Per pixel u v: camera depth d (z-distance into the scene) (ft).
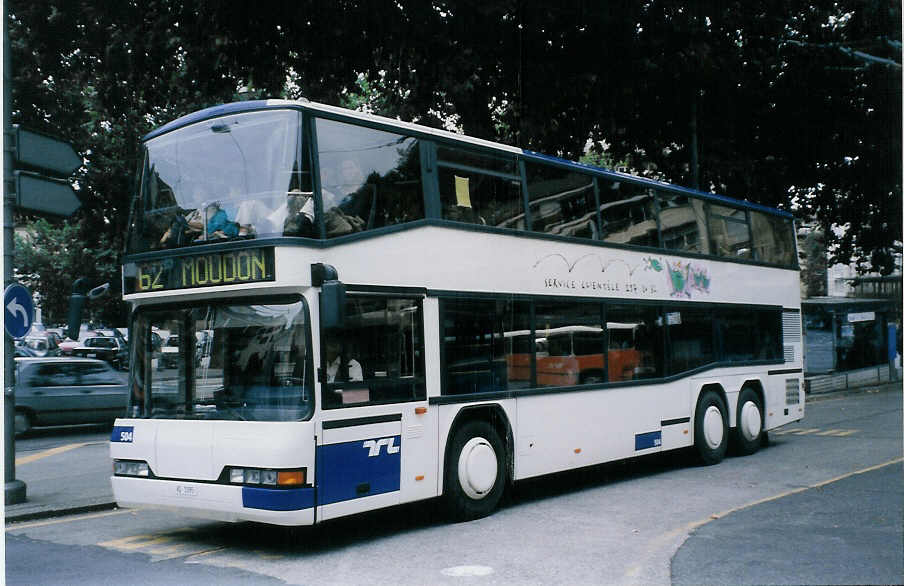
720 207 47.44
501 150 33.12
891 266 85.81
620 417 37.70
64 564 23.90
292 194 24.93
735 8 59.00
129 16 54.70
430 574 22.34
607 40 56.75
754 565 21.45
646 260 40.63
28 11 56.59
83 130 81.05
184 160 27.04
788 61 67.05
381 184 27.78
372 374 26.43
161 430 25.99
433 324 28.96
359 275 26.35
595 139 69.92
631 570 22.21
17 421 60.49
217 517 24.72
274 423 24.03
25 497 33.65
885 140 70.33
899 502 29.60
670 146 72.13
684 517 29.45
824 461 42.75
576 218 36.63
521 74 57.67
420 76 54.60
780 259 52.90
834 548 22.97
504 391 31.65
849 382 93.71
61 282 129.18
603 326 37.35
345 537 27.45
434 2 51.67
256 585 21.36
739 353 47.50
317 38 53.67
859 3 64.69
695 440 43.01
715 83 63.77
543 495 35.14
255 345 25.12
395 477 26.89
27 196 33.40
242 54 54.80
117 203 84.07
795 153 73.41
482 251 31.42
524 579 21.63
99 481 40.09
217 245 25.43
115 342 114.52
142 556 24.94
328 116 26.32
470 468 29.48
